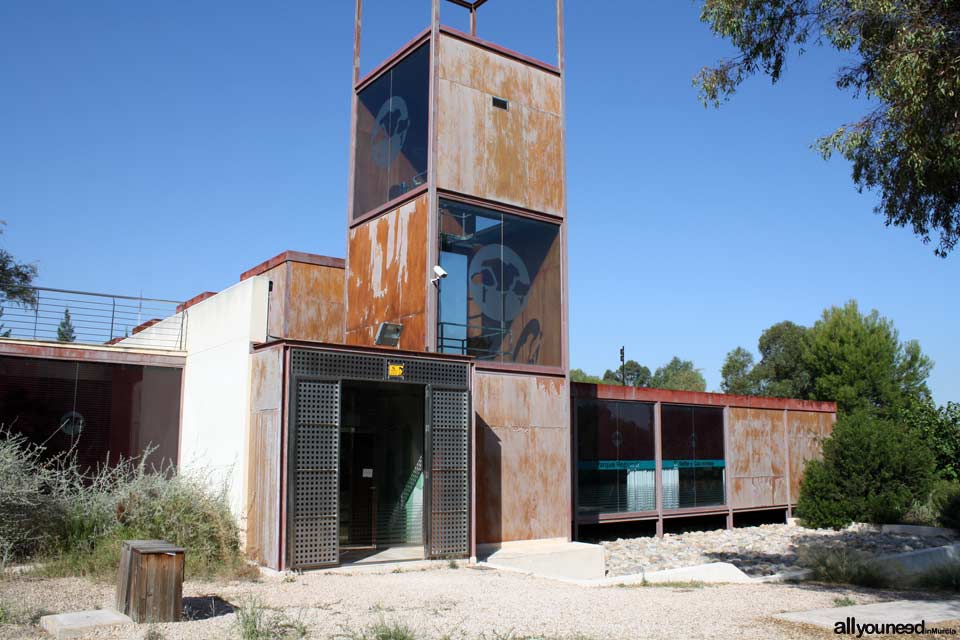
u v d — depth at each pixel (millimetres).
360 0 19766
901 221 12742
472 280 16484
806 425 29125
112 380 17094
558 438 17234
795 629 8570
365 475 15609
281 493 12523
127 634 7727
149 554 8336
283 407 12852
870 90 11922
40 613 8680
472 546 14312
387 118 18000
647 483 23031
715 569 14250
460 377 14711
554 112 18453
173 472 17266
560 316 17766
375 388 14758
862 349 45594
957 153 10867
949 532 23719
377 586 11320
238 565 12562
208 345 16469
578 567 15875
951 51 10672
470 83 17094
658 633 8273
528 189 17641
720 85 13008
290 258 20141
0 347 16016
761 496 26766
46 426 16297
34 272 28219
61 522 13312
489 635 8039
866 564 13812
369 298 17703
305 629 8094
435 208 16078
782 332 66000
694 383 80250
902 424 32406
